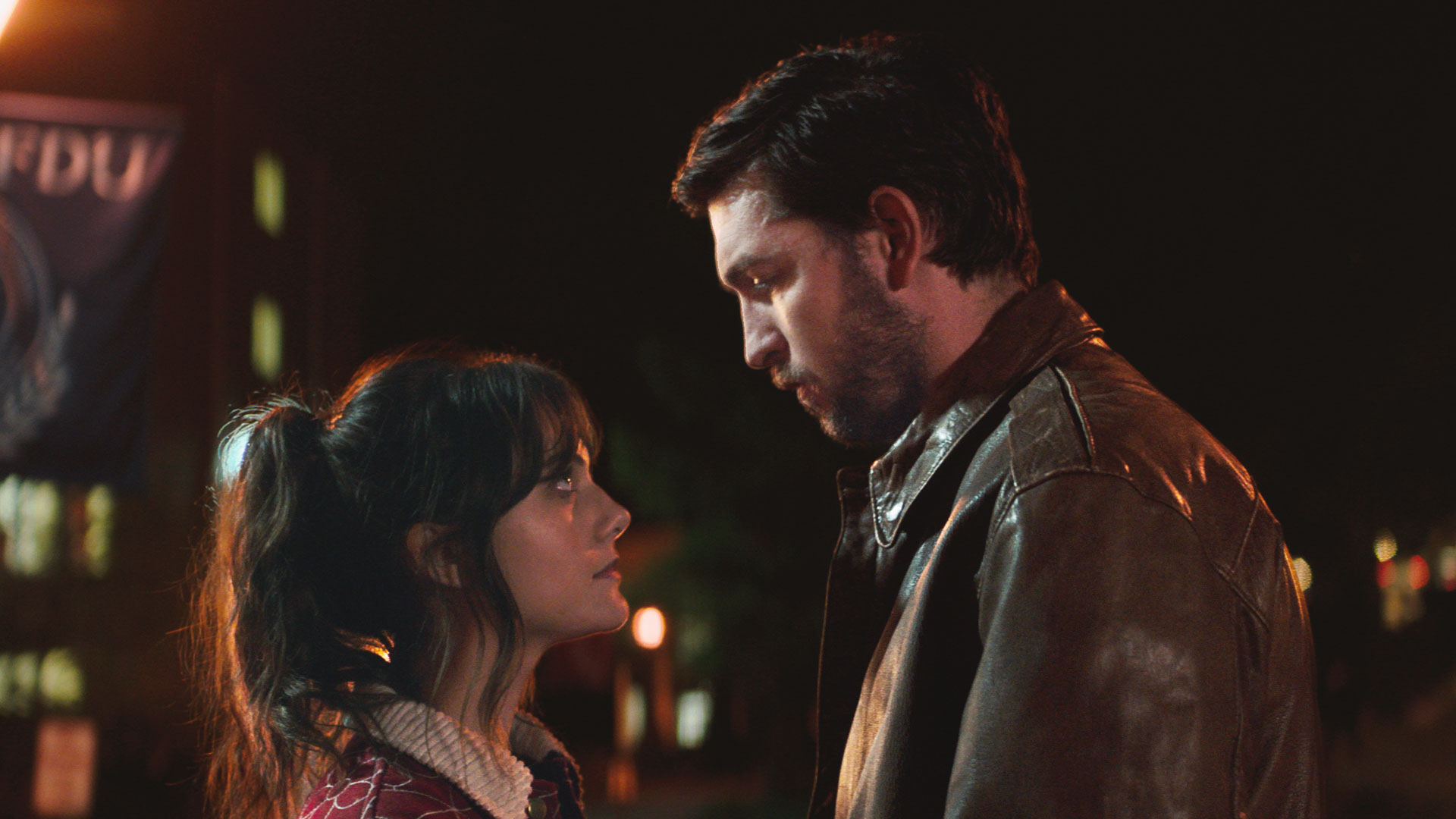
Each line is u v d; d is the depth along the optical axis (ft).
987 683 3.40
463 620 4.39
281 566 4.30
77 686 42.78
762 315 4.51
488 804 4.01
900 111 4.21
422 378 4.52
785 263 4.31
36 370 30.22
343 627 4.31
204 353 49.14
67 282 30.58
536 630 4.57
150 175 31.37
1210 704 3.32
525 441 4.41
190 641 5.16
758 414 38.52
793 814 45.57
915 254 4.20
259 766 4.51
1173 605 3.37
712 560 39.65
